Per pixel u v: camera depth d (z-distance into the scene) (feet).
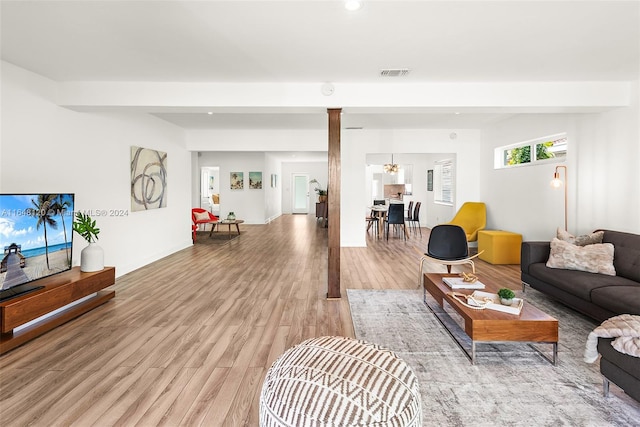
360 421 4.07
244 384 7.14
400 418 4.25
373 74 11.89
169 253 21.01
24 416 6.08
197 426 5.86
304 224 37.91
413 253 21.58
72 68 11.14
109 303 12.13
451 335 9.50
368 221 33.63
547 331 7.68
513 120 19.61
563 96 12.69
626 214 12.69
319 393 4.41
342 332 9.74
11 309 8.42
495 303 8.62
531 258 12.91
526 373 7.54
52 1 7.24
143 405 6.42
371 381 4.65
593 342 6.75
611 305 8.84
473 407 6.34
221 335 9.52
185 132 23.15
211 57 10.37
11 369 7.68
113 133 15.40
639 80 12.16
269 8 7.62
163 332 9.70
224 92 12.78
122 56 10.23
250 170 37.24
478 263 18.86
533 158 18.35
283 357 5.41
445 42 9.34
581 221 14.79
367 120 20.16
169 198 20.93
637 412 6.17
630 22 8.22
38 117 11.60
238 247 23.65
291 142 23.52
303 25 8.41
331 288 12.75
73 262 13.04
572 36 8.97
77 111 13.30
